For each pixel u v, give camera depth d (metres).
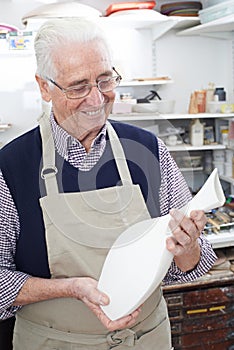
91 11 2.32
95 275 1.29
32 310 1.37
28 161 1.31
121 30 2.70
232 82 2.81
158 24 2.57
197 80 2.84
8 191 1.30
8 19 2.58
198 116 2.58
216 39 2.82
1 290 1.27
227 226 2.42
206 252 1.36
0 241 1.29
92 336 1.33
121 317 1.13
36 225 1.29
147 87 2.80
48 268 1.32
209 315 2.28
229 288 2.28
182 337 2.28
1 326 1.72
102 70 1.18
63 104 1.21
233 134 2.65
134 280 1.11
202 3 2.69
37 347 1.38
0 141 2.65
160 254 1.08
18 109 2.65
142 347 1.36
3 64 2.60
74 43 1.17
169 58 2.79
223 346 2.33
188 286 2.23
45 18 2.26
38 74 1.27
